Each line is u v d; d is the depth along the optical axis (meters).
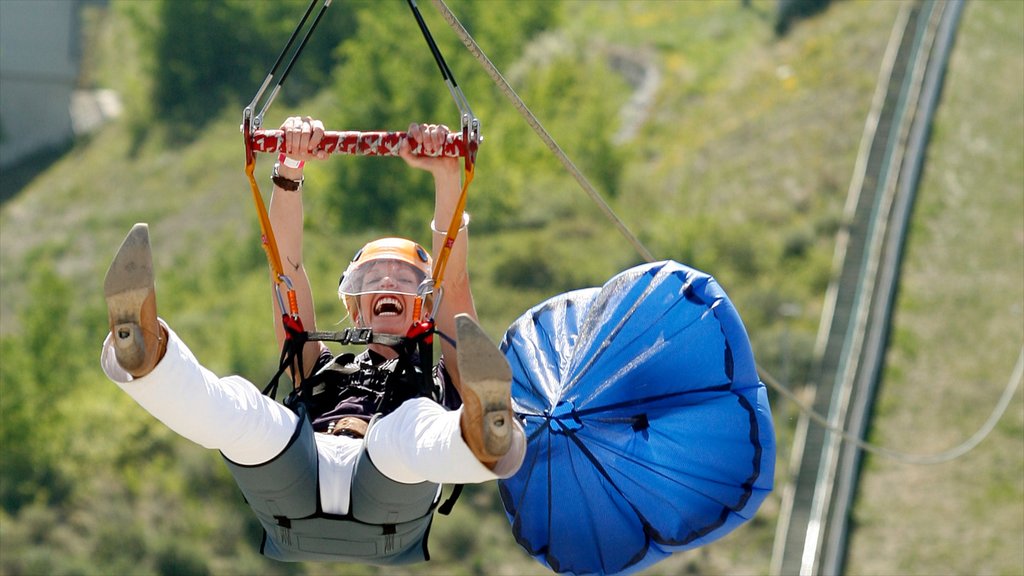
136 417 109.81
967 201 122.75
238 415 14.55
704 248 129.88
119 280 12.89
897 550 82.94
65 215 193.50
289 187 18.28
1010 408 94.00
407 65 161.12
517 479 21.17
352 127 161.25
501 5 187.50
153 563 96.94
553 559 21.33
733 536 91.19
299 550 16.62
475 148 16.91
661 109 176.88
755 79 173.00
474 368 12.61
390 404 16.98
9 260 180.38
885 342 103.88
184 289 150.88
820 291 119.12
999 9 156.38
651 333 20.41
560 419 20.88
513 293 129.88
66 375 117.19
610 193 150.62
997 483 86.56
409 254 18.41
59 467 106.19
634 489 20.64
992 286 109.12
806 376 105.94
